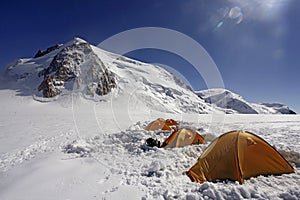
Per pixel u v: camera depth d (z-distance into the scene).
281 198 4.15
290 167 5.83
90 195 4.60
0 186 5.26
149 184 5.10
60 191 4.82
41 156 7.93
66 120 24.42
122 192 4.67
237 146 5.73
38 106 58.78
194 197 4.28
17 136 13.27
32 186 5.11
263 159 5.71
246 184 5.07
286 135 12.95
